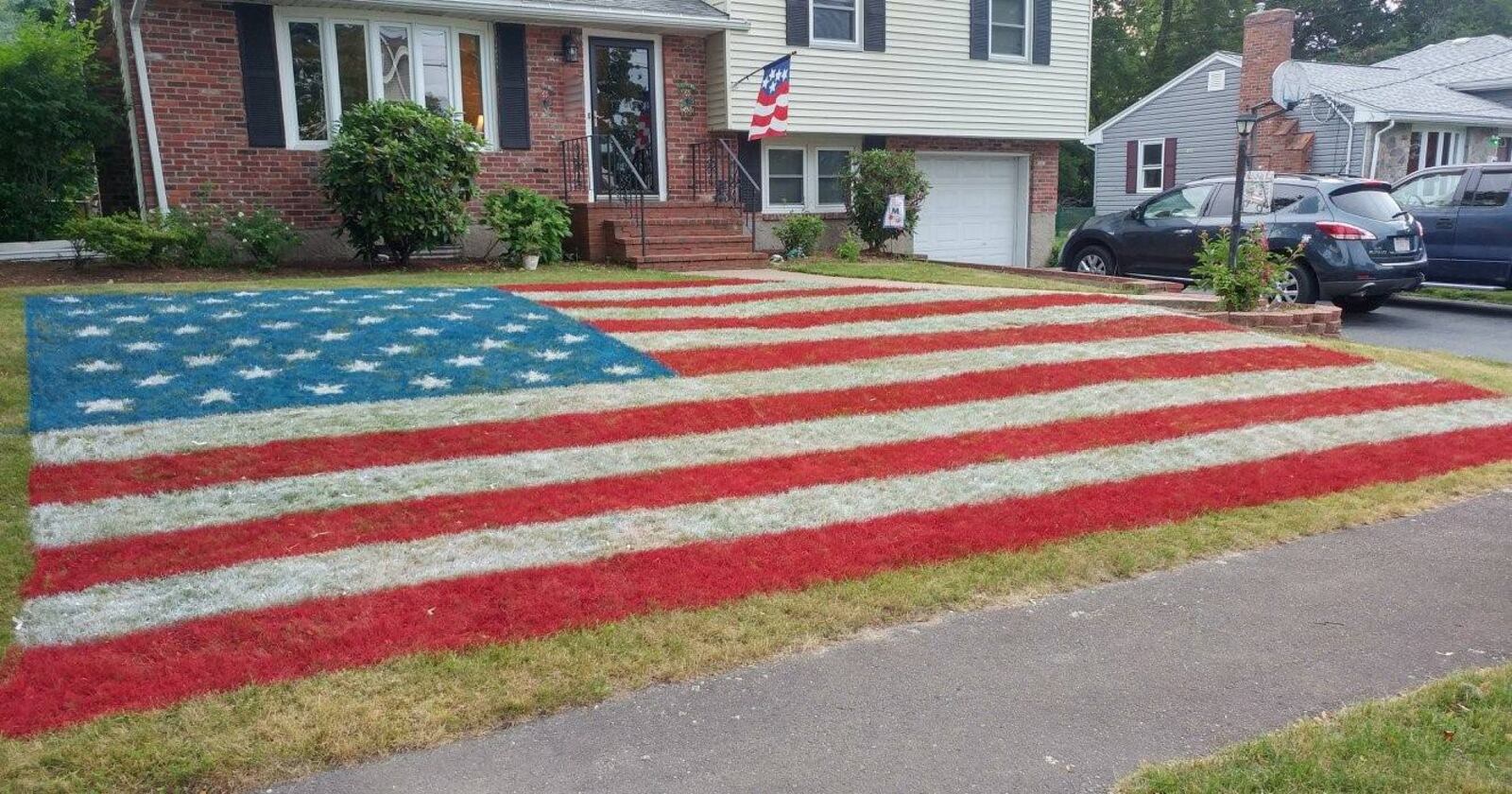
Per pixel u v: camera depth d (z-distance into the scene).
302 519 4.99
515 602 4.15
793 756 3.15
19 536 4.68
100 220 11.62
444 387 7.14
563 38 14.99
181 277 11.59
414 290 10.32
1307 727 3.23
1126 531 5.12
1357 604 4.32
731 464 6.02
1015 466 6.12
